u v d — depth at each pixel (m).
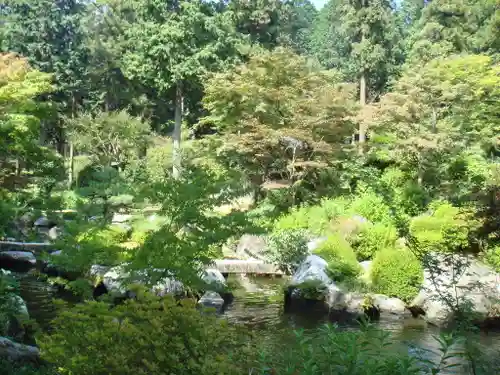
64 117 31.75
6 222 12.30
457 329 5.19
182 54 29.16
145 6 30.25
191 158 27.80
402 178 21.88
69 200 21.31
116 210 15.00
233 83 23.52
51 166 21.17
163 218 9.62
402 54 38.31
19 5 32.47
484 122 23.81
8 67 21.52
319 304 13.05
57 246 10.23
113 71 36.78
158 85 30.02
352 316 12.40
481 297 9.59
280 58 23.59
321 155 22.59
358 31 34.03
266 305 13.31
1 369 5.86
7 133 18.62
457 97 21.30
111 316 4.56
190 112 35.03
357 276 13.58
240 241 18.81
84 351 4.39
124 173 25.77
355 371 3.47
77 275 13.52
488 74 22.77
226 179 8.88
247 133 22.09
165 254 8.07
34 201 17.72
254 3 35.69
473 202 6.86
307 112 22.28
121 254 9.77
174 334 4.37
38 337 4.89
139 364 4.30
